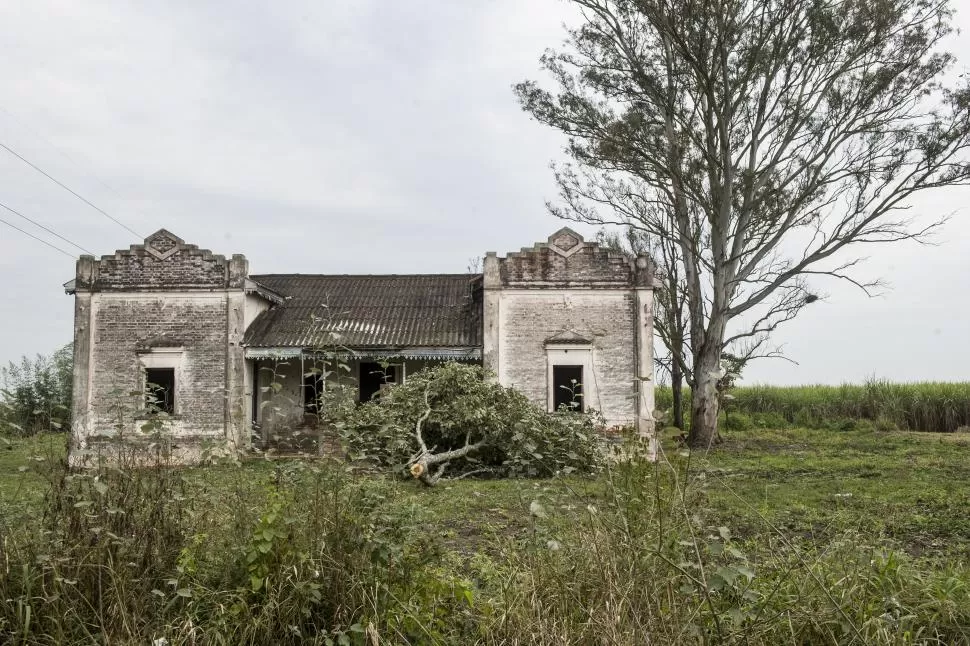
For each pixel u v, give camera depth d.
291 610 5.59
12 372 26.36
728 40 23.14
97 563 5.82
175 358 21.81
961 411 30.42
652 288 21.88
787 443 24.86
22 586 5.66
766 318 24.88
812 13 22.28
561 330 21.89
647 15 23.11
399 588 5.88
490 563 7.41
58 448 7.07
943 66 22.80
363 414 15.89
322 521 6.00
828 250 24.17
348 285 26.88
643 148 24.67
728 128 24.75
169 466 6.96
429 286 26.62
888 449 22.89
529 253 22.08
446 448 17.23
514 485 14.21
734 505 11.57
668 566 5.50
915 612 5.80
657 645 5.08
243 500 6.50
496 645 5.54
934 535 9.88
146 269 22.06
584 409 21.59
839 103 23.67
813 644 5.36
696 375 25.03
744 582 5.86
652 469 6.12
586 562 5.86
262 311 24.08
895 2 22.41
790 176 24.59
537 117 24.97
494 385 17.66
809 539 9.41
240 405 8.31
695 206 26.17
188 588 5.61
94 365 21.88
